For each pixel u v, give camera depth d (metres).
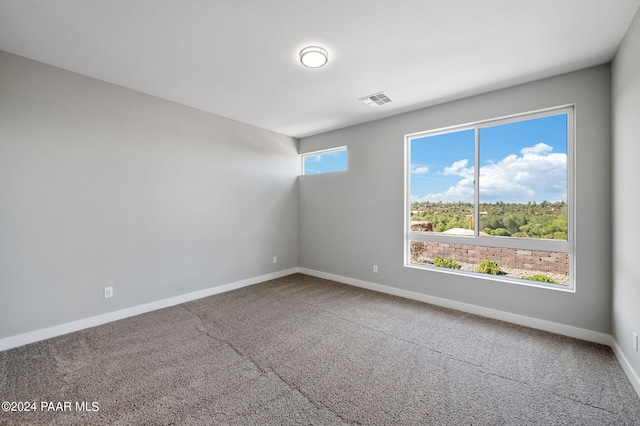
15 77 2.42
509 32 2.08
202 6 1.81
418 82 2.91
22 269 2.47
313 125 4.45
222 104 3.58
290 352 2.41
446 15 1.90
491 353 2.39
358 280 4.38
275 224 4.85
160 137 3.38
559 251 2.81
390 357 2.33
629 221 2.05
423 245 3.83
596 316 2.56
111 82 2.96
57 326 2.66
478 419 1.66
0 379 1.99
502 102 3.04
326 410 1.73
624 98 2.12
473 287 3.27
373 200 4.19
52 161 2.62
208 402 1.79
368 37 2.15
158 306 3.38
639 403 1.78
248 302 3.64
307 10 1.85
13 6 1.80
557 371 2.13
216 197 3.98
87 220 2.84
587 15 1.89
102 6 1.81
